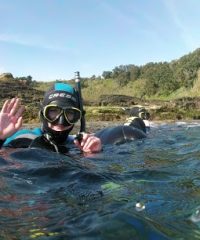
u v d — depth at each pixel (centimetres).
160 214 42
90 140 95
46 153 81
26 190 53
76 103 96
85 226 38
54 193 52
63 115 92
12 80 550
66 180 59
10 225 39
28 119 356
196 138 149
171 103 496
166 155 99
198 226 38
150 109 427
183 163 83
